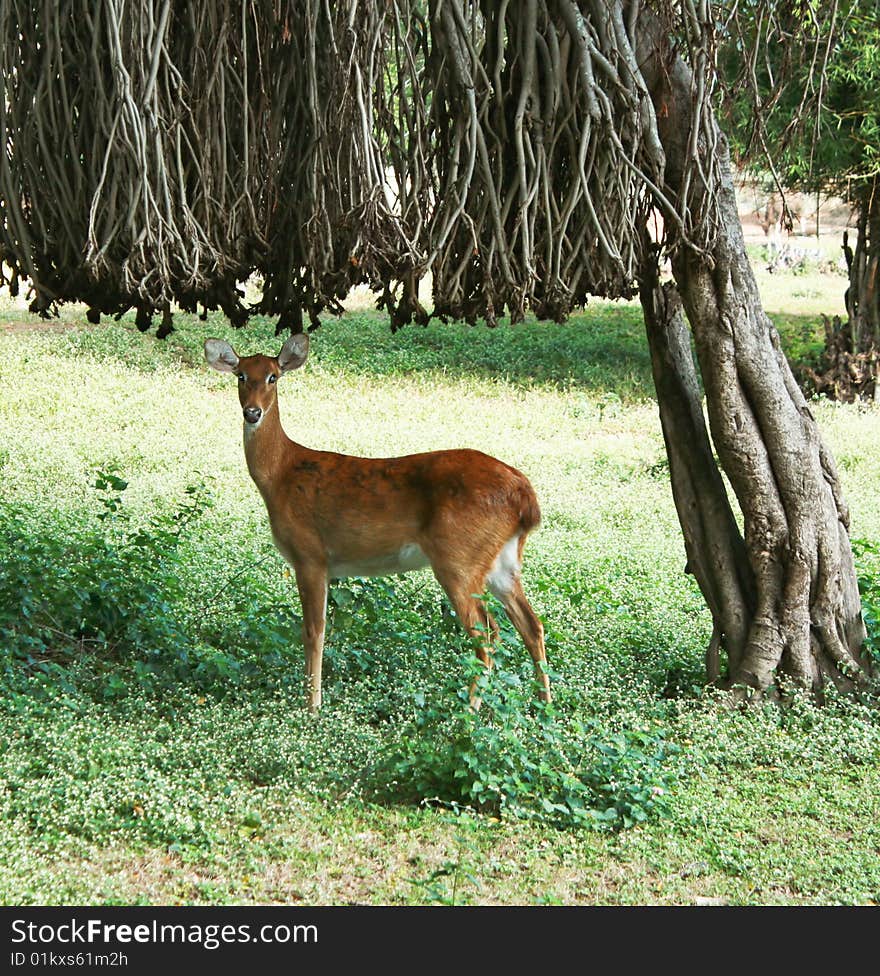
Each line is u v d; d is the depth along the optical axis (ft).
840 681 22.98
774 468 22.72
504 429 50.57
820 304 84.12
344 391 55.62
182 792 17.33
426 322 21.25
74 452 41.50
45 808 16.48
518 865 16.55
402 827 17.37
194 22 19.85
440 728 19.57
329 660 23.29
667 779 18.78
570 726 20.13
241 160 20.75
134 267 19.27
